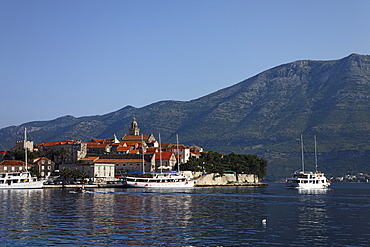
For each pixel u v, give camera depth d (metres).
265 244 68.94
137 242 69.62
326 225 87.50
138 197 151.88
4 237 72.56
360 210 116.62
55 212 104.75
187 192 188.00
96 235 74.56
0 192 175.38
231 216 100.56
